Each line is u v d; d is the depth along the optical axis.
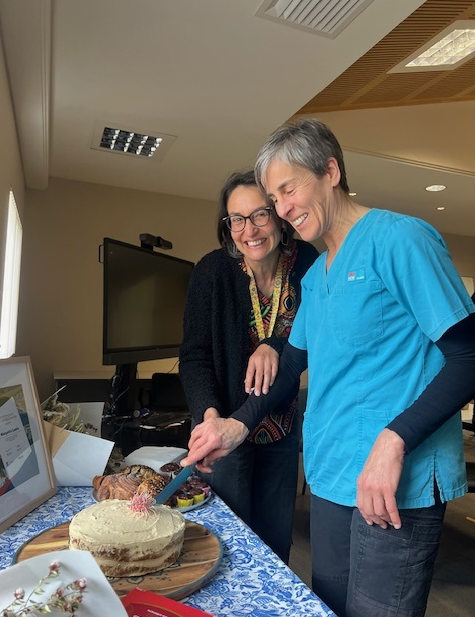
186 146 3.60
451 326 0.77
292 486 1.36
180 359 1.36
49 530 0.85
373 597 0.82
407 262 0.82
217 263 1.33
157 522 0.77
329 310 0.92
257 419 1.08
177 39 2.26
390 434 0.77
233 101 2.88
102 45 2.31
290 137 0.91
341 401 0.90
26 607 0.47
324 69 2.52
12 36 2.12
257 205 1.20
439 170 4.30
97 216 4.67
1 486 0.92
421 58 3.29
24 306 4.39
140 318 2.93
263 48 2.33
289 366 1.14
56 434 1.15
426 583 0.83
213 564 0.75
